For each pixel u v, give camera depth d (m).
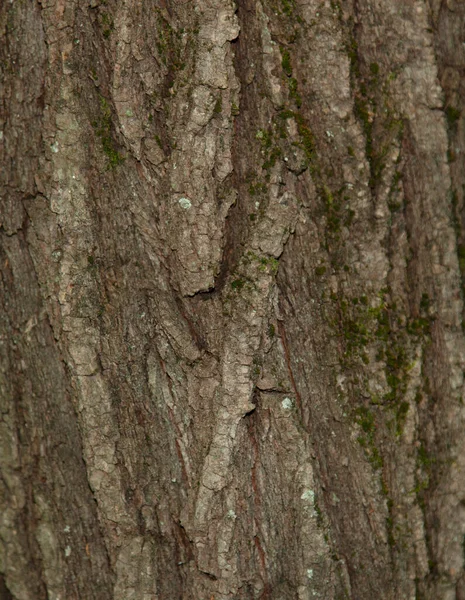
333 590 1.67
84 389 1.66
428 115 1.66
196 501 1.66
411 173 1.66
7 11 1.66
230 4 1.63
